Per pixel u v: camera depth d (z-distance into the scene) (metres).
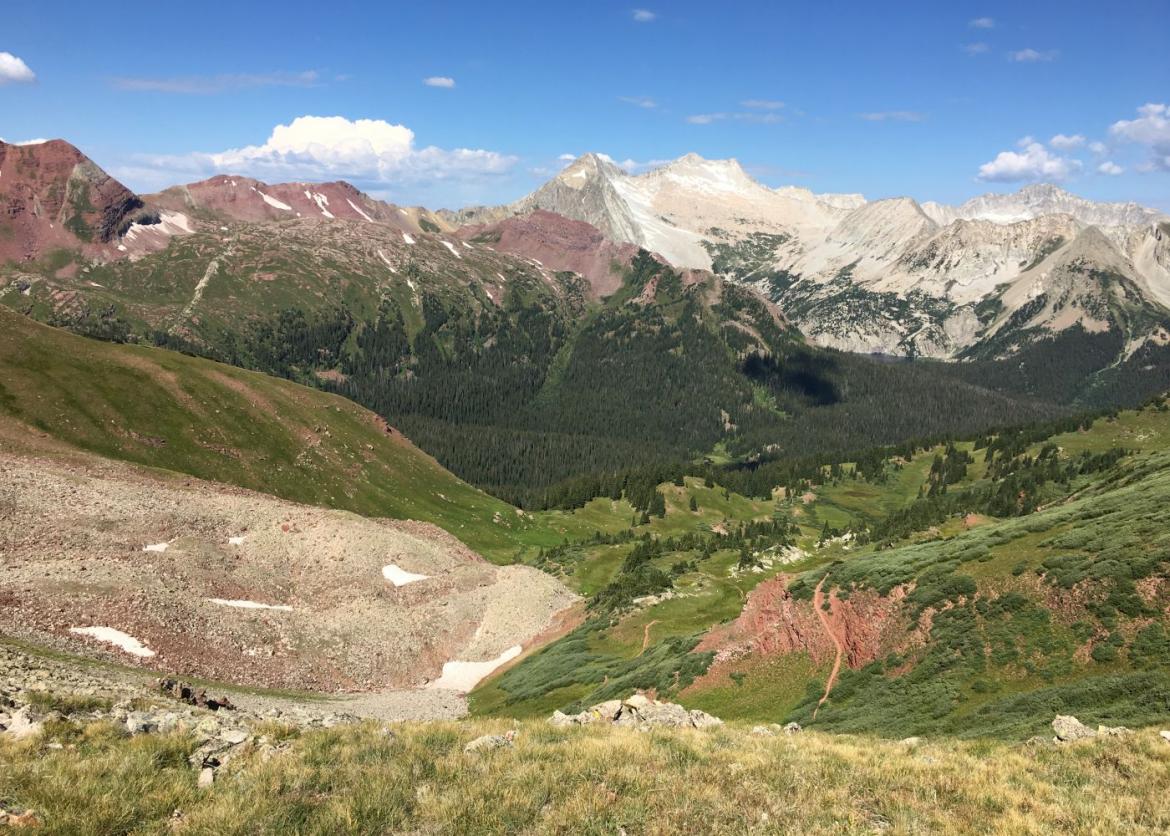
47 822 13.88
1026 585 46.53
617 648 86.38
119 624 63.50
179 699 32.94
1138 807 17.14
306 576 97.56
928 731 36.69
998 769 19.75
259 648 74.06
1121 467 105.25
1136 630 37.62
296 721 30.73
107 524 85.38
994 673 40.72
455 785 17.14
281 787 16.36
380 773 17.55
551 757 19.42
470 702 79.94
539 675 81.75
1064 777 19.25
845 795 17.62
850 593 56.25
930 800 17.53
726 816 16.16
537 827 15.32
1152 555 41.62
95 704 24.39
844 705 46.03
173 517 94.25
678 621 92.06
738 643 60.56
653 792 17.25
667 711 30.20
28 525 77.75
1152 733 22.19
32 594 61.91
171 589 75.31
